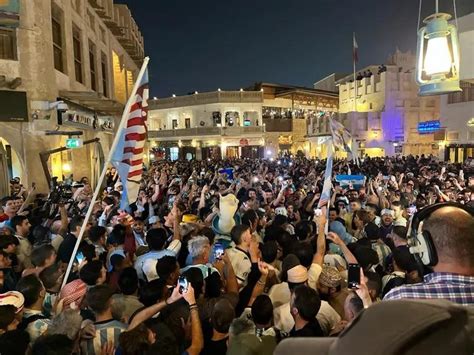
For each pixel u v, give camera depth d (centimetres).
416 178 1558
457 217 177
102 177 474
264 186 1245
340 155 4275
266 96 5472
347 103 5484
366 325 84
